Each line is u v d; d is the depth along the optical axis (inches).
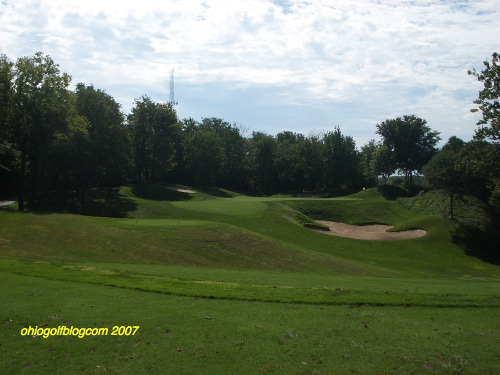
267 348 312.0
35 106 1563.7
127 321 359.9
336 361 294.4
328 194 3078.2
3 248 730.2
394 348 322.7
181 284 525.3
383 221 1947.6
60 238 861.2
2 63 1483.8
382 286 629.6
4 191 2271.2
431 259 1381.6
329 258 1110.4
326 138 3683.6
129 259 797.2
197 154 3412.9
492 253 1486.2
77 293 450.0
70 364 278.1
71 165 1834.4
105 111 2034.9
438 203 2048.5
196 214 1689.2
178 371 271.3
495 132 608.7
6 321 352.5
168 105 2891.2
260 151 3814.0
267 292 498.0
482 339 352.8
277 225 1568.7
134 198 2150.6
